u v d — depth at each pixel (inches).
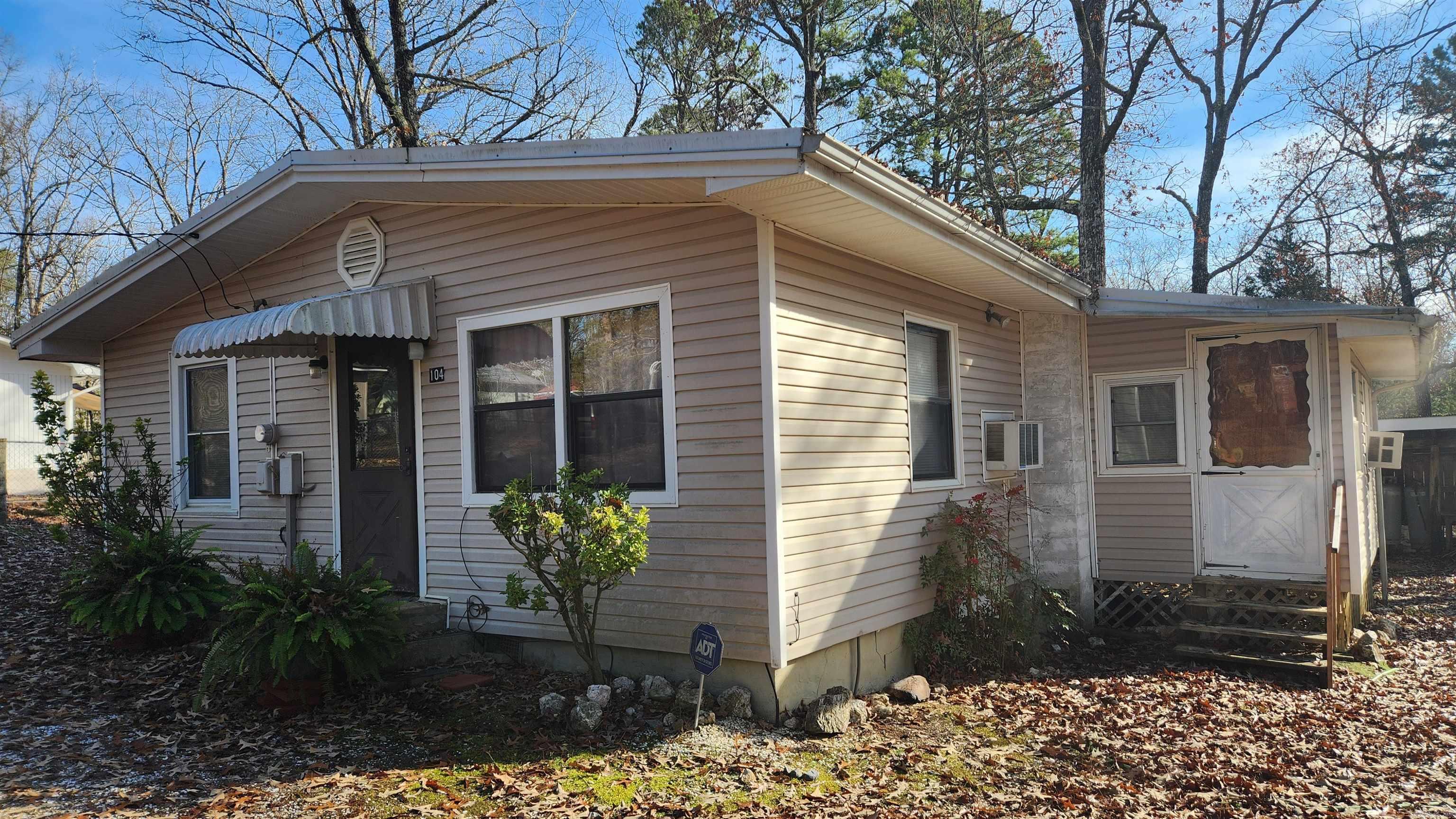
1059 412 374.9
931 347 318.3
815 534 246.7
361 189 281.9
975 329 344.5
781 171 194.2
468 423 287.4
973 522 303.3
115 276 344.8
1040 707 267.4
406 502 303.0
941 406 322.7
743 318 237.0
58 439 363.9
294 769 201.3
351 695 248.2
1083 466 378.3
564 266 269.1
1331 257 805.9
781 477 233.8
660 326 251.4
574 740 220.4
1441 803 200.4
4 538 523.5
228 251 334.3
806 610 241.3
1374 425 608.1
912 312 301.7
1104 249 549.0
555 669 271.3
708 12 756.0
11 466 843.4
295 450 336.8
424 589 297.9
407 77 705.0
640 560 226.2
